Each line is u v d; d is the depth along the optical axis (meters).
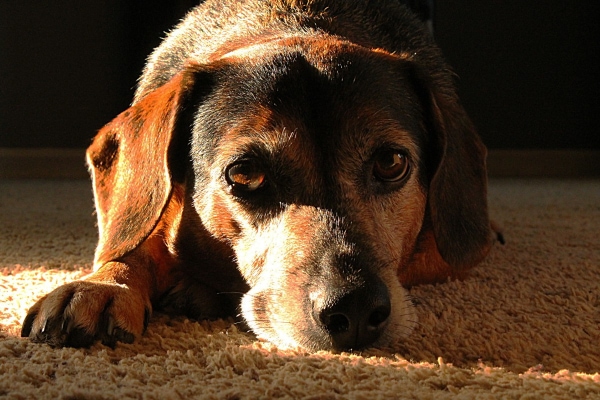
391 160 0.82
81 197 1.45
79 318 0.76
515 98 2.07
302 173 0.80
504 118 2.07
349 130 0.81
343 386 0.72
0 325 0.79
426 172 0.86
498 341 0.78
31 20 1.93
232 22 0.93
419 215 0.86
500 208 1.32
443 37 2.02
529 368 0.75
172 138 0.83
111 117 1.99
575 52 2.06
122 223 0.83
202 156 0.82
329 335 0.76
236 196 0.81
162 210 0.82
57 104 1.97
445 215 0.86
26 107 1.96
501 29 2.03
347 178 0.81
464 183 0.87
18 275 0.89
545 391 0.71
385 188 0.82
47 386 0.71
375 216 0.81
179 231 0.85
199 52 0.91
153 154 0.82
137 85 0.99
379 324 0.77
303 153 0.80
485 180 0.89
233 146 0.81
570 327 0.80
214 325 0.81
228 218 0.82
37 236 1.04
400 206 0.83
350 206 0.80
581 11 2.05
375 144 0.81
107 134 0.85
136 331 0.78
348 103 0.81
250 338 0.79
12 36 1.94
